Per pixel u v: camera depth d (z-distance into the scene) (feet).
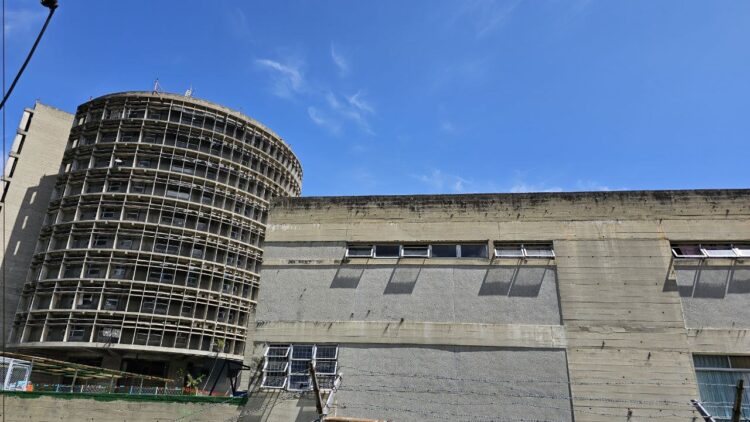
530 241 61.52
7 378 77.15
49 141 184.03
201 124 182.70
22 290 161.07
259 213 189.67
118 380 147.23
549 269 59.77
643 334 55.62
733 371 53.88
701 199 61.00
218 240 170.91
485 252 61.93
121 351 146.41
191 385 147.54
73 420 59.72
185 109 181.78
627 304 57.11
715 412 52.37
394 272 61.62
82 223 158.20
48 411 60.13
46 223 165.48
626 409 52.85
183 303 155.53
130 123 175.52
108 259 152.56
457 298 59.47
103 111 179.83
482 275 60.29
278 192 201.16
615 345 55.47
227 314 166.09
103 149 171.94
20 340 145.38
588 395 53.78
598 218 61.41
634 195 62.03
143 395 60.18
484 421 54.13
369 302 60.44
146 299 152.05
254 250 182.60
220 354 157.58
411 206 65.00
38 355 149.18
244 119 192.54
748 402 52.54
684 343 54.75
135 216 162.61
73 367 104.47
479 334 57.52
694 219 60.18
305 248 64.23
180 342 152.46
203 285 163.22
